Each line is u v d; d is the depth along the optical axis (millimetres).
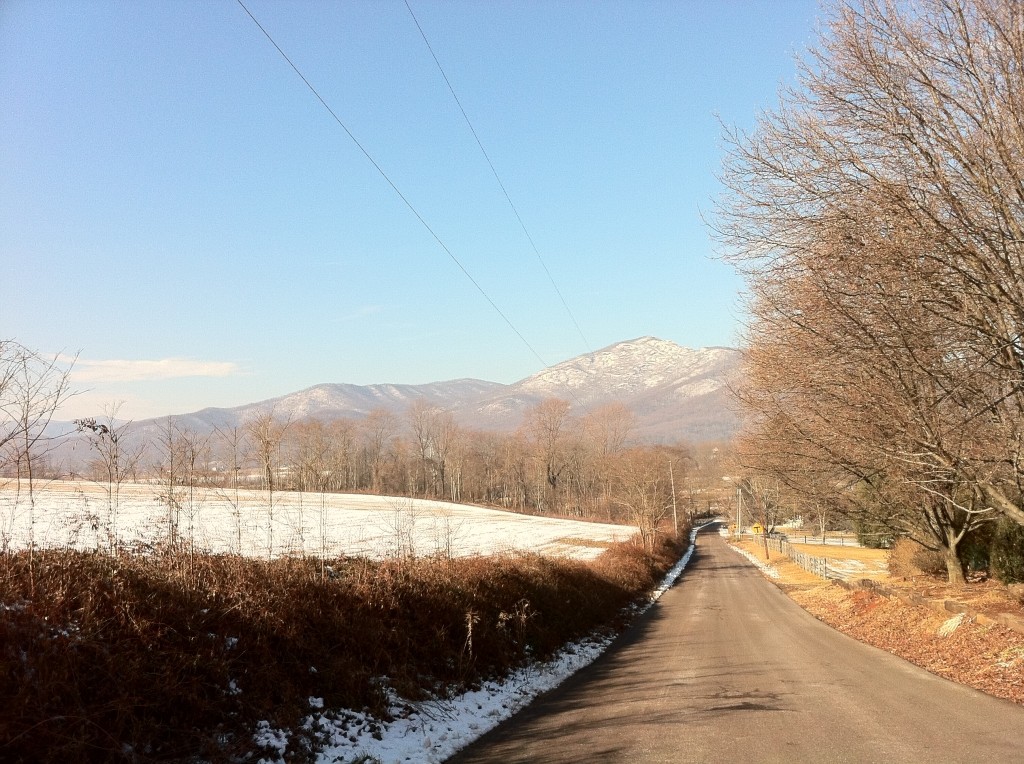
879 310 11992
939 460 12812
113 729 5492
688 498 126438
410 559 13602
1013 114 9656
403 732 7777
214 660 6742
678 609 26797
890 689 10492
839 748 7008
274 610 8234
